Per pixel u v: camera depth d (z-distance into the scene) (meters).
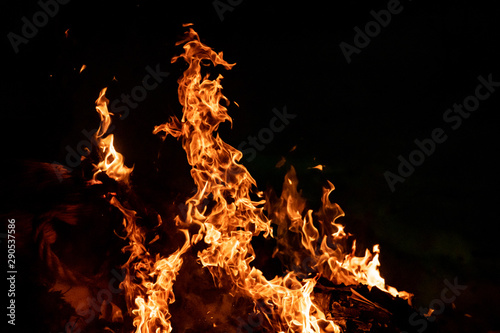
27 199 2.58
